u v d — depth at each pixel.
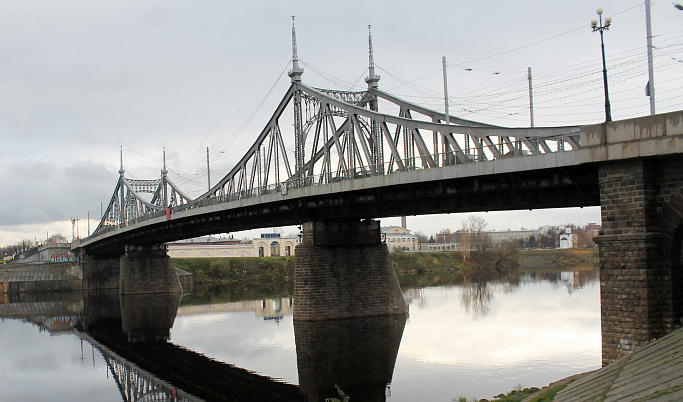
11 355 46.19
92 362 42.41
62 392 34.03
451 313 55.25
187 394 31.72
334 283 51.59
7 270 118.06
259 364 38.06
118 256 122.75
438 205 41.44
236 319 61.19
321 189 46.06
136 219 93.44
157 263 100.75
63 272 120.69
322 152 59.19
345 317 51.62
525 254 170.75
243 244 172.38
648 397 15.02
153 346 47.59
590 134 23.41
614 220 23.11
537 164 29.70
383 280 53.88
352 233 53.19
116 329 58.34
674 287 22.09
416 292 79.81
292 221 55.94
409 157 45.25
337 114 52.91
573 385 21.20
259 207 57.28
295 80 57.47
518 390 24.28
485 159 34.62
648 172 22.41
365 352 38.84
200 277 123.81
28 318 71.62
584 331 43.06
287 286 114.94
